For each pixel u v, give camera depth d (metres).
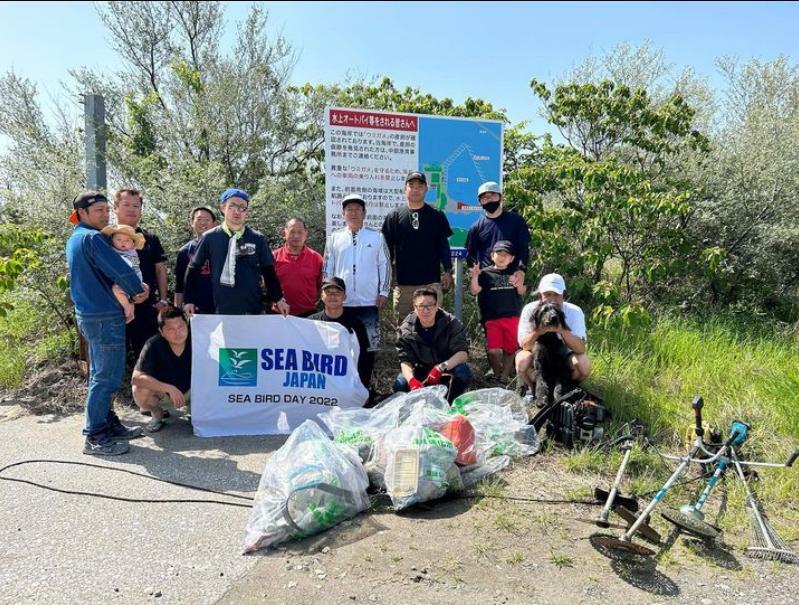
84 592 2.75
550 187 8.06
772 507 3.81
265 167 8.68
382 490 3.76
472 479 4.02
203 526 3.37
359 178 6.34
